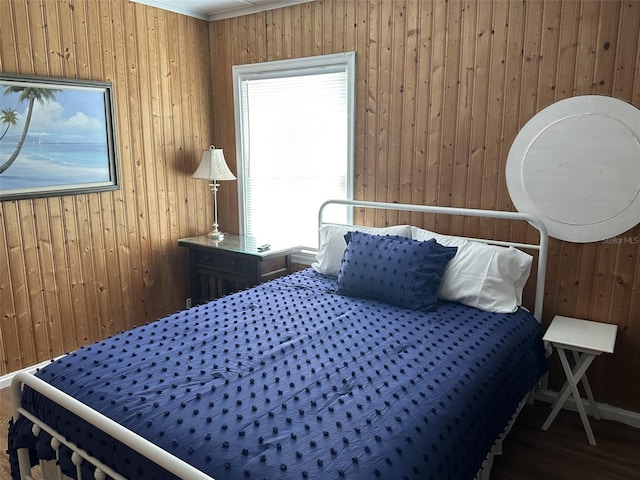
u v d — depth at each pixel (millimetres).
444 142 2938
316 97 3467
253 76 3732
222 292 3771
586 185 2512
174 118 3756
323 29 3303
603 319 2576
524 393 2182
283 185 3762
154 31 3539
